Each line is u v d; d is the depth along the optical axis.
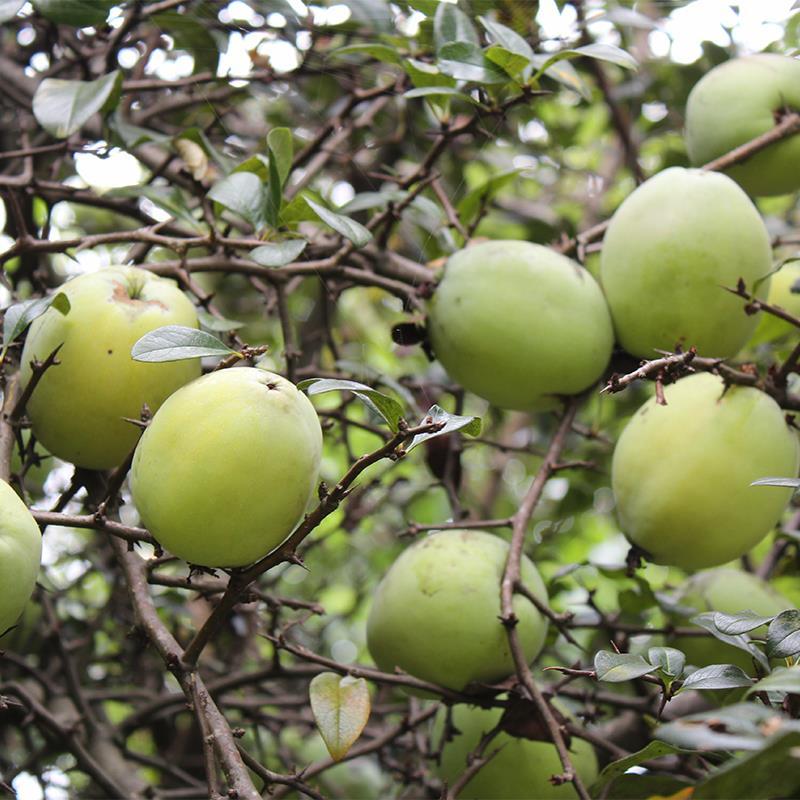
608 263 0.93
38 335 0.84
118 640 1.13
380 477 1.09
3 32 1.13
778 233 1.14
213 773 0.78
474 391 0.95
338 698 0.81
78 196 1.00
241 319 1.23
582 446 1.14
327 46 1.09
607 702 0.97
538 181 1.36
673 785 0.82
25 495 0.85
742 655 0.94
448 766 0.93
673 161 1.17
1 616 0.77
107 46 1.04
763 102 0.97
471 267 0.93
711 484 0.88
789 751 0.71
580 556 1.33
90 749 1.00
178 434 0.77
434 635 0.88
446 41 0.93
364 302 1.31
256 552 0.78
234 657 1.10
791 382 0.97
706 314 0.91
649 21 1.05
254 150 1.12
